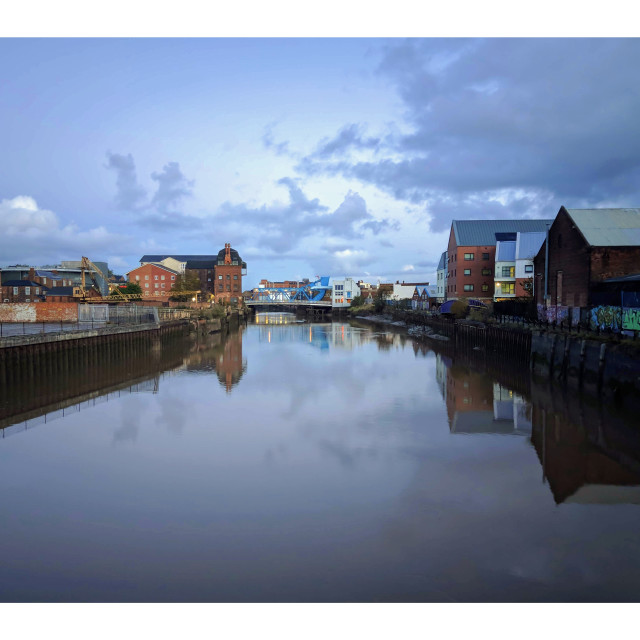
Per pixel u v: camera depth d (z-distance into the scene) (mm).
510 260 61625
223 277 123875
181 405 23641
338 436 18312
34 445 17250
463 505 12305
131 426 19766
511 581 9125
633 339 21734
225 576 9328
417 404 23688
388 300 120625
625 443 17359
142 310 47406
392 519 11523
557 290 36688
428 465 15141
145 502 12539
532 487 13398
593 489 13258
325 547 10305
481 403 23859
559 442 17469
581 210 34969
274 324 98062
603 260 31016
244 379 31453
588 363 24344
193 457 15930
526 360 33531
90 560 9859
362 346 53219
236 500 12609
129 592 8867
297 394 26312
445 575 9305
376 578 9242
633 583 9031
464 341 50031
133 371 35344
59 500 12672
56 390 27672
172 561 9820
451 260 74875
